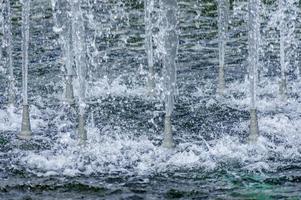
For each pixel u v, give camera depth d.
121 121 25.97
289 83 30.67
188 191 19.97
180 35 39.62
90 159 22.28
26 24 23.73
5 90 30.19
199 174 21.17
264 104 27.72
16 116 26.67
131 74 32.25
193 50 36.66
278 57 34.69
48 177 20.97
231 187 20.22
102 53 35.78
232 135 24.31
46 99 28.83
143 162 22.05
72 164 21.92
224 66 32.31
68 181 20.69
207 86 30.41
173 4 22.77
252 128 23.42
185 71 32.91
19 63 34.44
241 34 39.41
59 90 30.14
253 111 23.41
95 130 24.83
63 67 31.20
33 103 28.25
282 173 21.12
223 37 29.33
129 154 22.64
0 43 37.06
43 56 35.75
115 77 31.75
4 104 28.22
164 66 22.78
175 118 26.20
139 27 41.25
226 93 29.23
